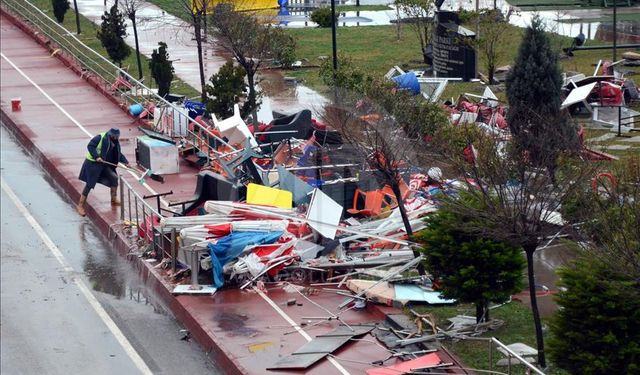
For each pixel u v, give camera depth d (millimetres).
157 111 61500
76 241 48906
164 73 69062
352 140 45031
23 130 63375
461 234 35906
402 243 41594
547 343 31828
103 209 51219
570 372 31297
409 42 88375
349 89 56719
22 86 73125
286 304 39906
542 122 44469
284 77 71875
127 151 58750
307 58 81812
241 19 69562
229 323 38656
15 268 46031
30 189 55594
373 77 60719
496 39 74812
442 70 75625
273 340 37188
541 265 41969
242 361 35656
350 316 38812
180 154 57094
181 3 85000
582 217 34312
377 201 47031
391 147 43781
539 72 52500
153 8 100188
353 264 41719
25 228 50531
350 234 44000
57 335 39844
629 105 66688
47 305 42438
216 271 41406
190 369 36844
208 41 82188
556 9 101188
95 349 38688
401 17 99188
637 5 103500
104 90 70688
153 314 41250
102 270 45688
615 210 33656
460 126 52031
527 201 34062
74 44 84125
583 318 30828
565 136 41844
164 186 53594
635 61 78438
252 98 59750
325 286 41406
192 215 46938
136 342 39094
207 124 59562
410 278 40094
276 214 43594
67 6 97500
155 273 43562
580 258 32188
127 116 66062
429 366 33875
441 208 38156
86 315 41469
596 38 88625
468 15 80562
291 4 109562
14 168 58750
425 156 47094
